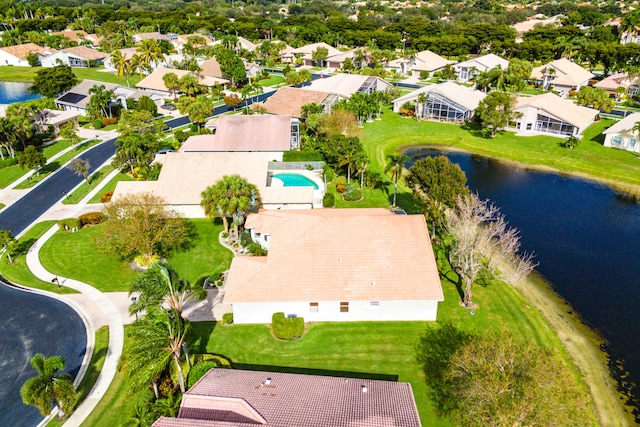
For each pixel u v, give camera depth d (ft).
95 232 186.29
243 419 86.38
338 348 125.08
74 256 170.60
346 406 90.53
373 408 90.22
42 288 151.74
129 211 164.45
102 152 277.44
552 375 85.56
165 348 97.96
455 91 349.82
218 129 268.21
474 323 134.31
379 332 130.82
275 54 541.75
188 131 304.50
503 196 223.51
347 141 232.53
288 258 136.46
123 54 487.61
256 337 129.39
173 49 573.74
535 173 251.19
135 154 239.09
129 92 363.76
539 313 140.77
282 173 238.48
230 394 94.43
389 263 134.41
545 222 198.18
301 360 121.19
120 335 130.00
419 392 111.04
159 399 102.83
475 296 147.02
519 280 145.38
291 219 152.76
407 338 128.36
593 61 468.34
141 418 94.27
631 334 132.87
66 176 243.60
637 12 523.70
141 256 165.17
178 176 202.90
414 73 493.77
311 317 134.41
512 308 141.90
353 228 141.28
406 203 208.33
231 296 129.80
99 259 168.55
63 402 101.40
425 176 174.19
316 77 479.41
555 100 322.14
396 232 140.15
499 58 475.72
